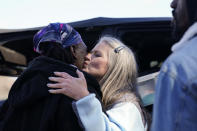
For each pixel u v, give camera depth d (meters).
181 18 1.24
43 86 1.64
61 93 1.62
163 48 3.70
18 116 1.66
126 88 2.18
